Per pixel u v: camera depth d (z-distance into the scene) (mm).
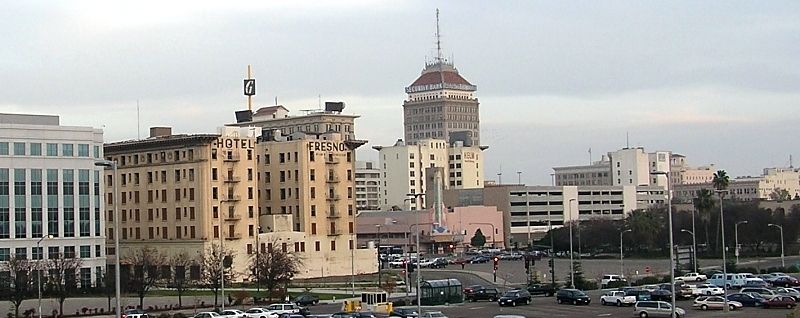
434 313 125562
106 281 175625
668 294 151250
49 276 177125
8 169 196875
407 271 165250
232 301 171500
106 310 159625
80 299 174625
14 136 198375
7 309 164000
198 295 186500
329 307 160125
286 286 186250
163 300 174125
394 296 173875
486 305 153625
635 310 130125
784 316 126250
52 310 158000
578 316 131125
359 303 147625
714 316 128000
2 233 195000
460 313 138125
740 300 144125
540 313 136125
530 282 188375
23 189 198500
